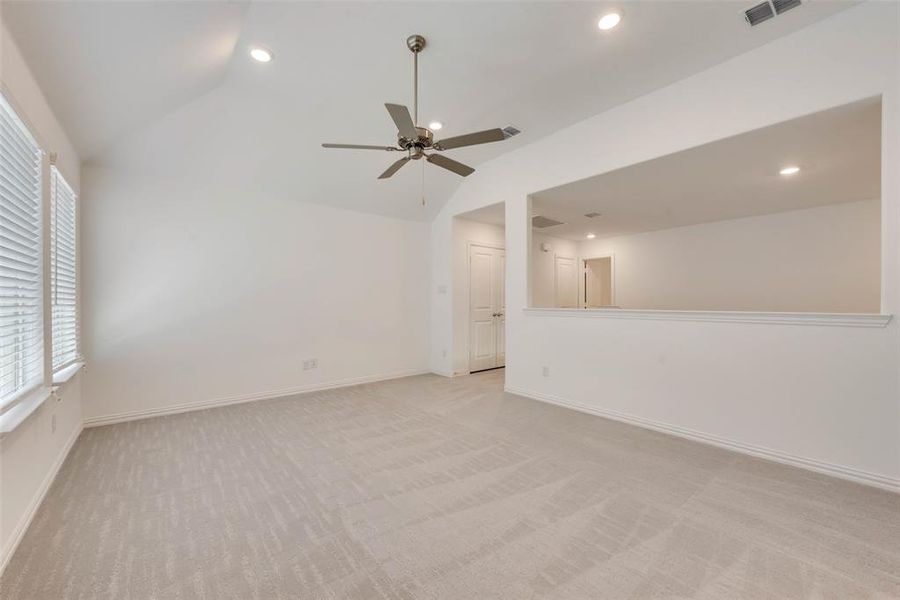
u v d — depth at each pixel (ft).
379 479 7.91
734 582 4.96
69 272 9.78
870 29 7.43
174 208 12.57
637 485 7.58
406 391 15.48
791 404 8.55
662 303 21.09
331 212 16.20
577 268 25.23
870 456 7.57
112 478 7.95
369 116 11.73
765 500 7.00
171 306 12.48
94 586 4.91
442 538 5.93
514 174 14.76
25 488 6.31
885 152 7.30
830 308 15.70
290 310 15.01
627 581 4.99
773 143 9.68
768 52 8.68
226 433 10.64
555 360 13.51
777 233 17.07
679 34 8.38
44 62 6.56
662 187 13.42
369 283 17.34
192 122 11.05
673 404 10.50
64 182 9.05
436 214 19.01
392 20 7.93
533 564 5.32
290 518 6.50
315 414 12.41
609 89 10.55
